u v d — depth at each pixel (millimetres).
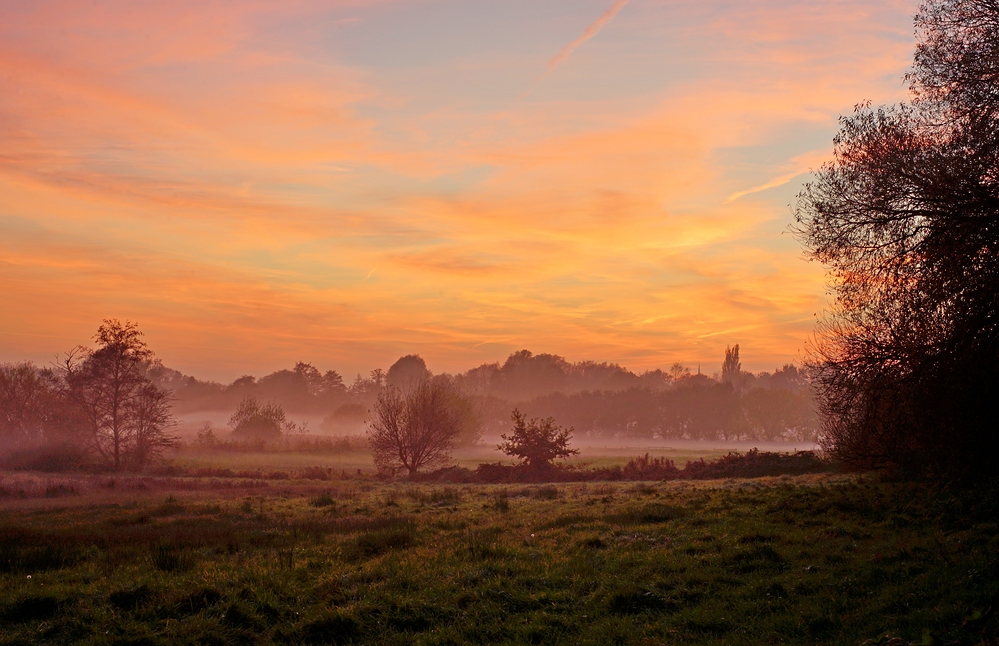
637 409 148625
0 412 57156
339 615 9742
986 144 15352
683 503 21906
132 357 55656
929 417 17172
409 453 53125
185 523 21188
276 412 97688
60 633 9125
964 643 7262
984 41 16219
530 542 15398
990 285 15211
